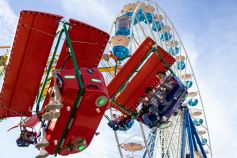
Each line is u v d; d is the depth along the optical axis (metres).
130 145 16.56
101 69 17.66
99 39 8.26
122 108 10.67
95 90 6.62
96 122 7.16
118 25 14.90
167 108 10.05
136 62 10.41
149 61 10.55
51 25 7.54
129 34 14.66
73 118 6.96
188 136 17.94
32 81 8.05
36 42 7.71
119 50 12.26
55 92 6.56
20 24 7.45
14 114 8.37
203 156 18.78
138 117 10.60
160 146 18.42
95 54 8.46
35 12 7.32
